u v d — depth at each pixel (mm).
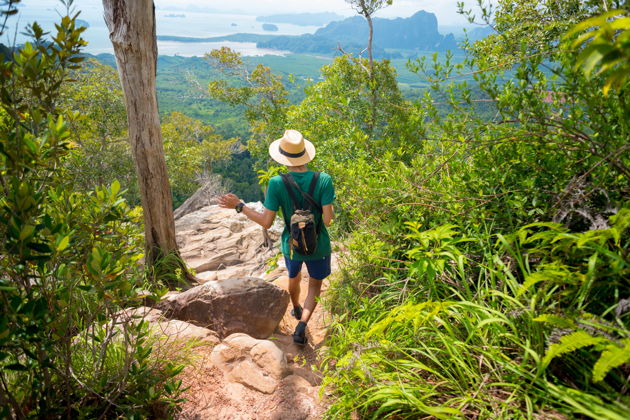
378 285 3000
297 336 3035
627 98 2023
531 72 2553
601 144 2086
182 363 2605
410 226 2766
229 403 2410
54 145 1768
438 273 2576
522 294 2039
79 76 18109
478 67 2848
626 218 1667
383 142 5887
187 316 3320
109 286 1765
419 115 3832
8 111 1763
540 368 1597
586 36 1059
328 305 3547
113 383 2047
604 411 1366
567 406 1559
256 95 17391
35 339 1670
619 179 2137
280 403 2414
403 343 2279
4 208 1566
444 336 2051
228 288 3336
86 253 1971
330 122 6820
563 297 1938
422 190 3074
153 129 4281
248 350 2814
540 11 4605
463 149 2918
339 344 2623
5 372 2121
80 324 2195
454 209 2832
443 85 2979
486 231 2553
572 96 2342
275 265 4691
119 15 3873
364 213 3707
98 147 16891
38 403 1968
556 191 2406
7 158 1590
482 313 2039
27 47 1754
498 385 1828
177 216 17875
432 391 1868
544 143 2455
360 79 9422
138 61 4031
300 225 2750
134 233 2285
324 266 3037
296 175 2900
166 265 4570
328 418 2172
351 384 2162
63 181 2072
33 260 1670
